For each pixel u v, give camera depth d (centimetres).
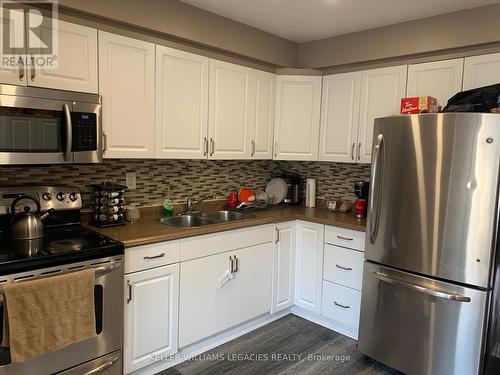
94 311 183
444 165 208
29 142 189
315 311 306
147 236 216
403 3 240
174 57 254
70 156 203
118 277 197
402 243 229
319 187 368
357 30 297
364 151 306
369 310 251
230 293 268
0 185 215
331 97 325
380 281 243
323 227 296
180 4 247
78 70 209
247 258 278
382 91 294
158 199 293
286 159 338
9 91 179
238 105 300
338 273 288
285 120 333
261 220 283
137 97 237
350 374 241
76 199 226
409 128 221
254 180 369
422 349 224
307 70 329
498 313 213
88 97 207
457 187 205
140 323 217
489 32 237
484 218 198
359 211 302
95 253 185
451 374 214
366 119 304
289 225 311
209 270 252
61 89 203
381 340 245
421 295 222
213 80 280
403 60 282
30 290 161
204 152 280
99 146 214
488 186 195
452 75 259
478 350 204
